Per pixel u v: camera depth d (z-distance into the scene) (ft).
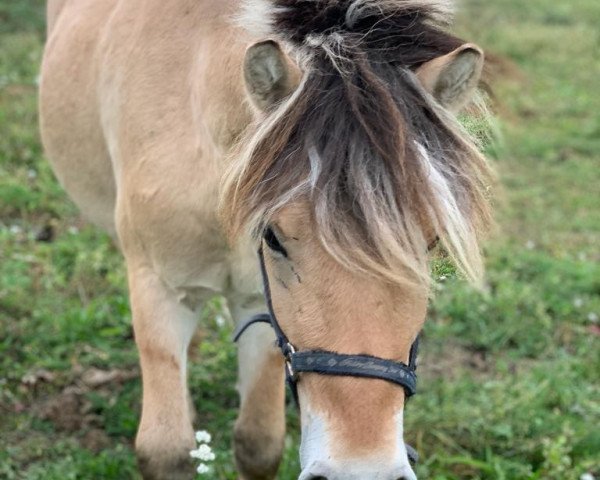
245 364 9.77
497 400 12.25
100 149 10.66
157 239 9.05
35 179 17.98
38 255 15.38
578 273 16.30
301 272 6.60
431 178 6.47
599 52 31.22
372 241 6.32
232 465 10.98
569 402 12.57
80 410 12.01
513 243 17.76
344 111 6.68
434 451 11.51
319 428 6.56
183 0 9.27
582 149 23.13
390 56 7.13
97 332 13.51
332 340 6.49
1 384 12.26
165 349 9.20
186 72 9.00
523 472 11.02
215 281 9.30
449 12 7.93
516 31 32.37
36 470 10.78
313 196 6.47
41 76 11.87
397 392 6.56
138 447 9.02
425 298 6.70
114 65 9.79
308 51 7.13
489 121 7.83
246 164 6.82
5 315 13.74
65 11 11.90
